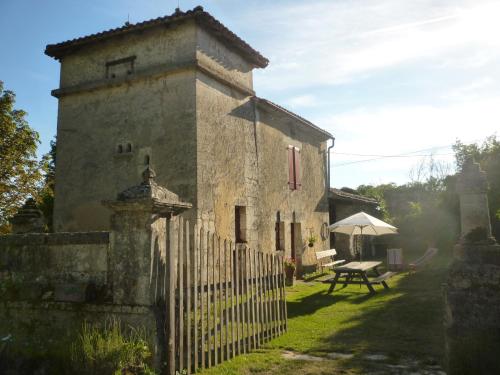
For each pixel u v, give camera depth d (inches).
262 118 483.8
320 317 302.2
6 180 469.7
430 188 1210.0
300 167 579.8
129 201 176.6
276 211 500.1
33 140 491.8
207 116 374.6
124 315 176.1
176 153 362.0
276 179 507.2
